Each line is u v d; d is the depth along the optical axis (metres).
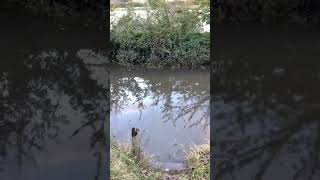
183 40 11.29
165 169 4.50
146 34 11.22
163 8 11.47
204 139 5.43
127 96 8.55
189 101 8.04
